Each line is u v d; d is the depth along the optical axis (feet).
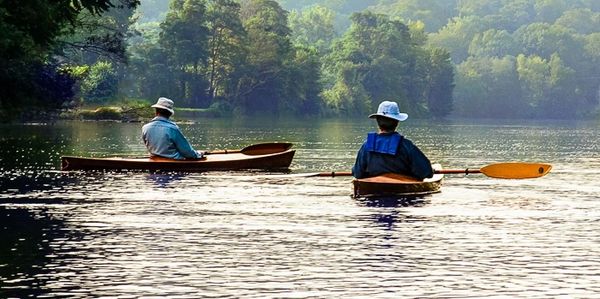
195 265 76.07
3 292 65.98
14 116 374.43
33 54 325.01
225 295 65.82
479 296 65.92
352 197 126.62
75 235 90.63
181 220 102.17
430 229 96.43
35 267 74.59
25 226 95.96
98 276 71.61
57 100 374.02
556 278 71.92
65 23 338.34
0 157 197.57
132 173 162.71
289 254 81.15
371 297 65.36
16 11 261.24
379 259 79.10
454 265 76.69
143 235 91.09
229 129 487.20
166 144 171.63
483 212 111.45
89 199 121.49
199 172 168.76
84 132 354.33
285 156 183.62
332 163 200.44
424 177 130.00
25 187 135.95
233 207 114.42
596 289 68.18
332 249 83.76
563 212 112.06
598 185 150.51
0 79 332.39
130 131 375.66
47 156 202.69
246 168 177.27
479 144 332.39
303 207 114.93
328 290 67.36
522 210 114.01
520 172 143.23
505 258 79.92
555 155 255.29
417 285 69.15
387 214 108.78
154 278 71.15
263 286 68.59
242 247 84.69
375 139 129.80
